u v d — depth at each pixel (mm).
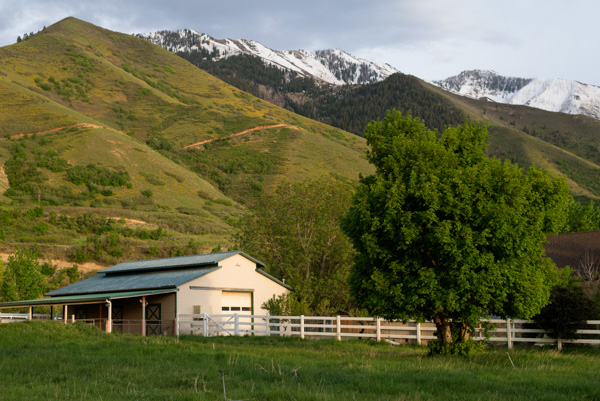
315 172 145125
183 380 13086
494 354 19797
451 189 18609
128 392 11656
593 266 30828
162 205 106438
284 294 32125
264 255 38156
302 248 37188
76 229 83438
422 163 19281
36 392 11500
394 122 22141
